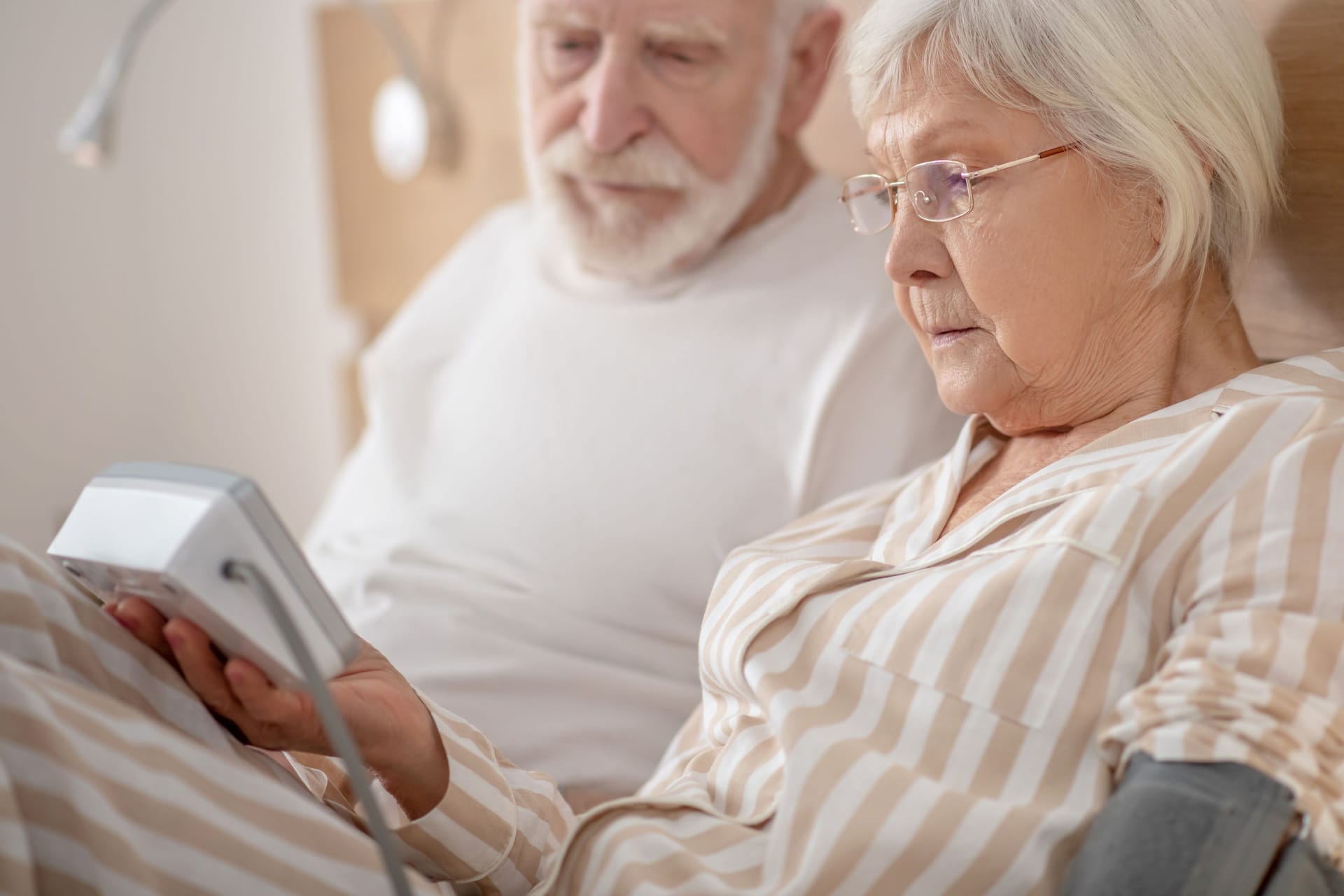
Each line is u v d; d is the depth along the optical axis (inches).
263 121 112.8
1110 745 32.6
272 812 31.7
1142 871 29.3
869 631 36.9
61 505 115.3
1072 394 40.1
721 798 39.0
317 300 113.3
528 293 68.5
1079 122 37.2
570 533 60.1
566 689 57.3
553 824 42.3
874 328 58.5
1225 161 39.1
